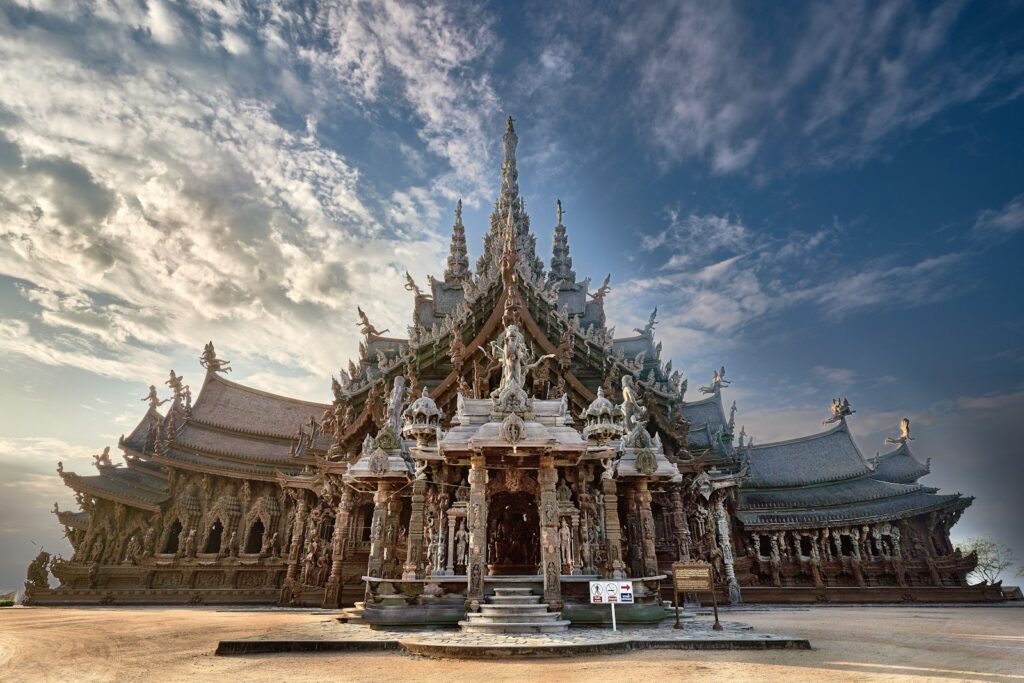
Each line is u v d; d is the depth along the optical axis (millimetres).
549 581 16875
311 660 11609
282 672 10055
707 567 16625
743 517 41094
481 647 11664
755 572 39500
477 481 17719
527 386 32125
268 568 39344
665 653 11953
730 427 43750
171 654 12797
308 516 36219
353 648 12945
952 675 9047
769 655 11562
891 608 30891
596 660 11086
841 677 8852
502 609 16031
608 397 32656
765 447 51219
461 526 22703
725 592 32062
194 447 43781
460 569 22125
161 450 42938
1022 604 34000
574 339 35688
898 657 11172
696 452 37844
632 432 21562
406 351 35375
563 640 12805
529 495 22688
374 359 40906
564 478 20859
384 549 20672
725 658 11141
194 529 41438
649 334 44812
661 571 31328
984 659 10859
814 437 50125
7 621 22312
